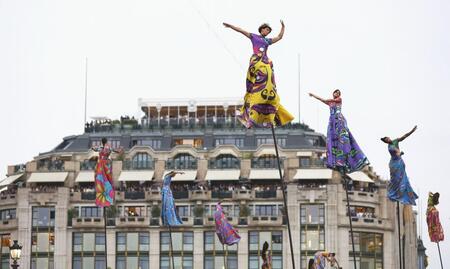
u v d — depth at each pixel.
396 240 138.62
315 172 140.38
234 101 156.38
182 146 144.62
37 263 139.00
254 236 138.25
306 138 148.25
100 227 138.75
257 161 143.12
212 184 142.25
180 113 156.88
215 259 138.12
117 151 88.94
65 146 152.88
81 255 138.75
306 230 137.25
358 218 136.50
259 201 139.50
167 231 138.88
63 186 143.00
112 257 138.50
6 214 142.88
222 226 71.62
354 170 49.19
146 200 140.25
